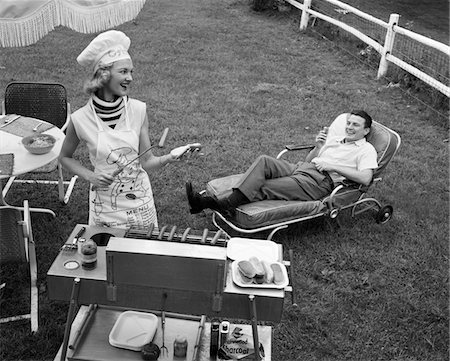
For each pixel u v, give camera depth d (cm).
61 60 906
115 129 350
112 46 331
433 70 816
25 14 349
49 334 355
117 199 358
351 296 410
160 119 700
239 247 326
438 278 436
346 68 949
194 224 489
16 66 865
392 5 1518
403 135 704
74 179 541
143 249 276
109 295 290
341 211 513
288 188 472
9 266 414
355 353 362
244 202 452
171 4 1346
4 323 363
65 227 476
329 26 1141
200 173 575
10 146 414
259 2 1291
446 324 388
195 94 793
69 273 293
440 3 1587
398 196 552
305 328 378
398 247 473
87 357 316
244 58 972
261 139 666
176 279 280
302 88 845
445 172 616
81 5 353
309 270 436
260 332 345
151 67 894
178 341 317
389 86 861
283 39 1099
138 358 317
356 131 486
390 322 388
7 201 509
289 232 480
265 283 293
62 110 528
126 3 364
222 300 288
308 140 670
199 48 1011
